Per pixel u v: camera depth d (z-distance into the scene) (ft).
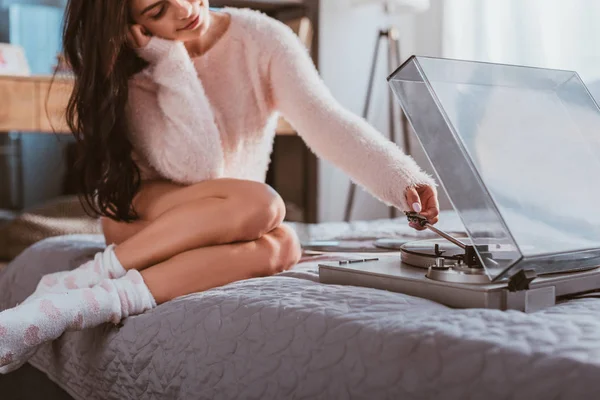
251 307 2.73
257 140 4.69
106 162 3.96
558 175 2.78
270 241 3.68
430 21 12.58
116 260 3.46
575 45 9.86
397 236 4.82
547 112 2.99
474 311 2.35
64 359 3.65
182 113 3.86
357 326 2.35
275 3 11.44
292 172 12.19
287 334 2.52
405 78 2.73
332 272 3.06
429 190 3.70
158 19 3.78
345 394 2.26
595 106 3.24
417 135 2.66
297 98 4.32
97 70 3.90
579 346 1.96
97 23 3.84
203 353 2.77
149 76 3.94
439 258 2.73
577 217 2.74
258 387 2.53
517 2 10.57
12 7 10.94
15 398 4.45
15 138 11.28
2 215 11.16
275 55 4.45
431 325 2.23
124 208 3.97
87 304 3.11
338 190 12.15
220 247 3.51
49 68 11.22
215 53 4.48
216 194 3.67
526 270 2.46
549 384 1.87
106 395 3.28
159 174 4.19
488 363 2.00
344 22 12.15
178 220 3.50
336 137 4.05
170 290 3.34
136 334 3.09
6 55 10.05
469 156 2.48
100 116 3.92
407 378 2.13
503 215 2.42
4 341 2.88
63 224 8.70
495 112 2.75
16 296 4.44
